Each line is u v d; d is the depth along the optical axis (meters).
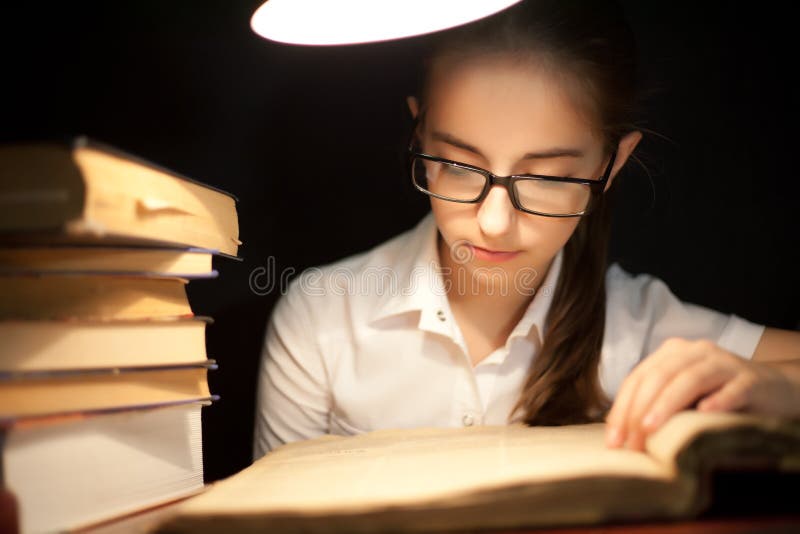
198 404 0.71
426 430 0.90
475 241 0.88
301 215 1.26
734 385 0.60
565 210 0.87
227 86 1.20
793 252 1.25
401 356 1.07
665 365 0.62
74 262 0.60
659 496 0.49
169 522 0.50
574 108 0.83
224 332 1.25
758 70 1.23
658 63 1.23
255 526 0.49
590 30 0.86
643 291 1.13
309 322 1.11
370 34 0.88
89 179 0.52
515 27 0.84
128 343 0.62
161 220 0.62
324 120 1.25
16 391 0.56
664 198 1.26
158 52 1.17
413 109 1.02
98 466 0.60
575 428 0.80
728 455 0.49
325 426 1.15
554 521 0.49
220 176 1.22
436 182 0.89
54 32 1.12
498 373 1.06
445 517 0.49
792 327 1.26
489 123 0.82
